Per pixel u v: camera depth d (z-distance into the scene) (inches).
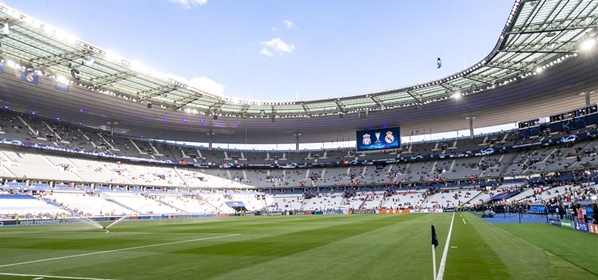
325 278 385.4
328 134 3358.8
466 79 2055.9
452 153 3036.4
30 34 1413.6
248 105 2539.4
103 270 451.8
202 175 3213.6
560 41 1528.1
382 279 375.2
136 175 2797.7
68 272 442.3
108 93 2058.3
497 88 2166.6
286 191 3282.5
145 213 2449.6
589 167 2239.2
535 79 2026.3
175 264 488.1
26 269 467.2
